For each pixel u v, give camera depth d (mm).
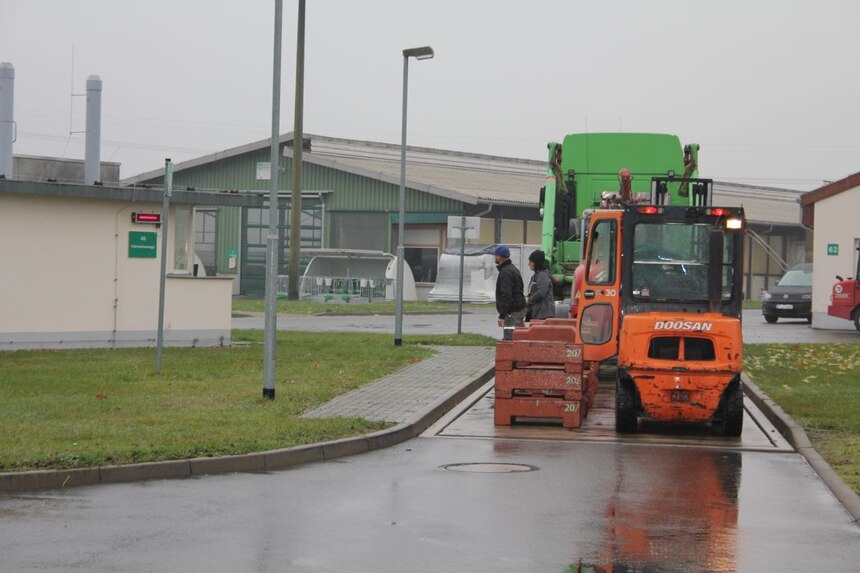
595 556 10500
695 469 15664
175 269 30453
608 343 22562
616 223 22453
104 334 28922
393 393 22031
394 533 11312
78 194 27781
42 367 24453
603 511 12633
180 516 11961
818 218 46688
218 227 82062
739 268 20266
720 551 10797
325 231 79438
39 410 18359
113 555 10219
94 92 32438
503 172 96562
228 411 18797
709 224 20328
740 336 18797
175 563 9969
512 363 19953
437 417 20344
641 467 15781
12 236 27469
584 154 33562
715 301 19484
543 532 11492
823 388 24016
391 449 17078
